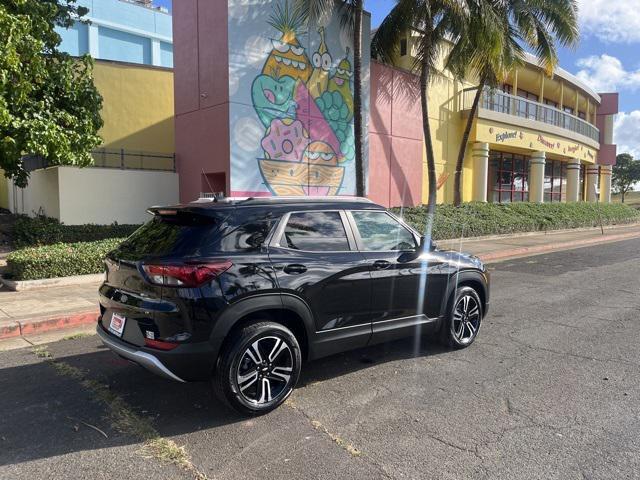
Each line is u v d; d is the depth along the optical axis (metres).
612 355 5.56
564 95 33.53
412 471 3.24
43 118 10.15
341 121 16.42
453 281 5.54
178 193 15.51
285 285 4.11
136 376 4.93
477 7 15.04
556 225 23.31
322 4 13.36
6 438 3.69
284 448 3.54
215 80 13.92
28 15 9.76
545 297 8.79
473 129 22.92
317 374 4.97
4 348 5.89
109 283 4.39
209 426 3.88
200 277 3.75
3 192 22.28
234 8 13.48
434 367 5.17
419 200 20.56
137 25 29.95
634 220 32.38
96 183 14.04
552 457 3.41
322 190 15.98
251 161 14.11
